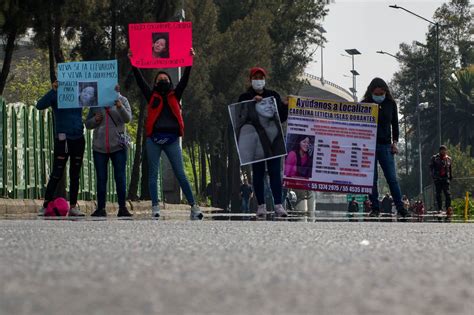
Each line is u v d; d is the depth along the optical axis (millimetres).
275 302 5645
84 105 26969
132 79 62688
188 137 91125
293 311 5270
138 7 60312
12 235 13555
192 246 10820
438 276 7355
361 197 104438
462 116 152000
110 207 53250
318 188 27656
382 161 27844
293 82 108312
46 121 50750
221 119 93062
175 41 25453
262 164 26000
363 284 6707
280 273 7500
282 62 107750
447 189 45688
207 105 89062
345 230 16047
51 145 51406
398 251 10039
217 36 94250
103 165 27312
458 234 14844
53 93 27234
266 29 95875
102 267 8023
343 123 27625
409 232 15555
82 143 27703
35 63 99250
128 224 18844
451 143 155625
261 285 6637
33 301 5645
